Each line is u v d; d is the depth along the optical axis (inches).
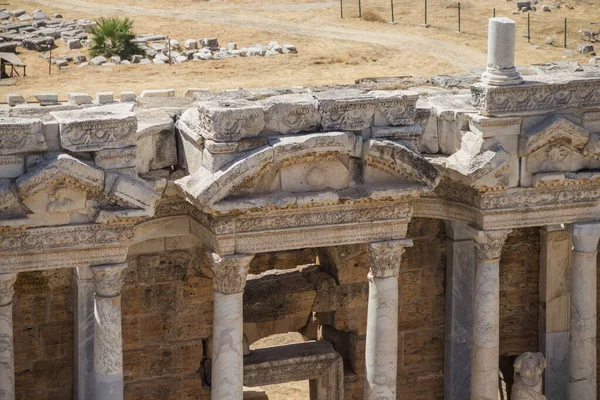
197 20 6077.8
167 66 4940.9
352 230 1931.6
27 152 1737.2
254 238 1884.8
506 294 2363.4
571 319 2186.3
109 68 4862.2
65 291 2058.3
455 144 2025.1
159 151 1935.3
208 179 1804.9
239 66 4987.7
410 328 2310.5
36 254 1788.9
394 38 5693.9
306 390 2822.3
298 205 1852.9
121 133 1764.3
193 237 2089.1
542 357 2117.4
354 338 2297.0
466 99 2082.9
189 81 4613.7
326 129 1861.5
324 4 6481.3
